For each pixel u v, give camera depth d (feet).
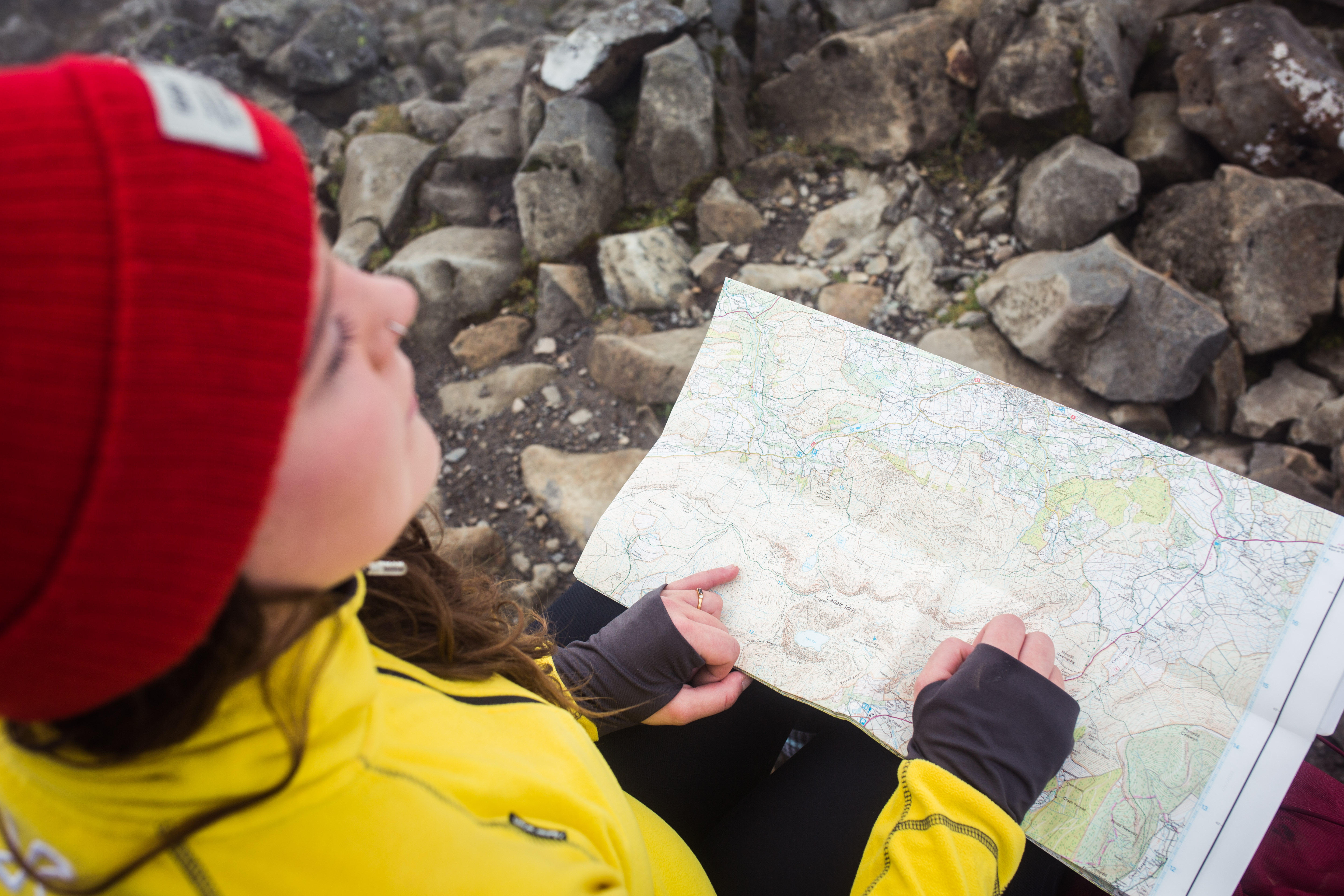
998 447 3.26
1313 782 3.15
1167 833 2.53
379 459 1.31
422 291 7.14
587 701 2.89
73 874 1.32
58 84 1.03
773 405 3.51
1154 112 6.52
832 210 7.02
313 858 1.39
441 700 1.89
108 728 1.24
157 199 0.99
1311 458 5.52
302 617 1.38
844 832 2.84
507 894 1.56
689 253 7.13
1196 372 5.65
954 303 6.49
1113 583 2.93
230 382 1.03
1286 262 5.77
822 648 2.98
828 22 7.64
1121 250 5.92
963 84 6.98
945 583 3.03
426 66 12.21
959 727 2.45
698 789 3.16
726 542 3.26
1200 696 2.70
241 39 10.65
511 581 4.54
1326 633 2.70
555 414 6.61
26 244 0.93
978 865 2.21
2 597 0.99
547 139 7.07
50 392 0.94
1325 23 6.70
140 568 1.01
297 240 1.13
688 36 7.22
